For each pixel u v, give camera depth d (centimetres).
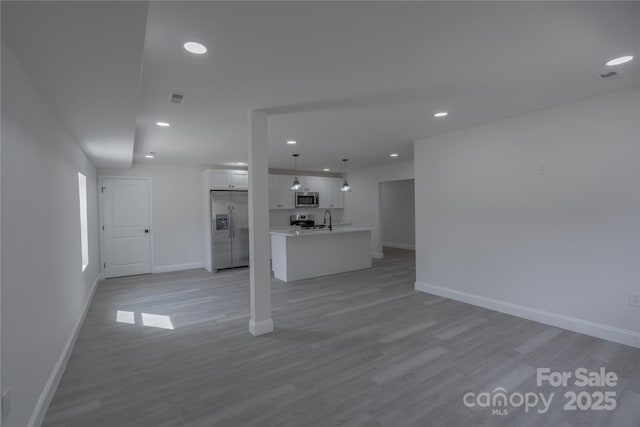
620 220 286
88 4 120
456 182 420
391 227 1025
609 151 290
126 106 244
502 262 374
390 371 248
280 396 218
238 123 359
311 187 839
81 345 302
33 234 192
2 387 143
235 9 156
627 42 199
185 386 232
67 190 296
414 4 157
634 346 279
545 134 331
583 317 310
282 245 565
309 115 338
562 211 321
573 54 214
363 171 834
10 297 154
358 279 564
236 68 223
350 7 158
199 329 340
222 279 581
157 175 646
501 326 333
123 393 224
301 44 193
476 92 280
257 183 320
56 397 219
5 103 152
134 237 623
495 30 182
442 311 384
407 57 213
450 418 194
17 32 140
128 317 379
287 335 320
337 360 267
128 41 151
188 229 681
